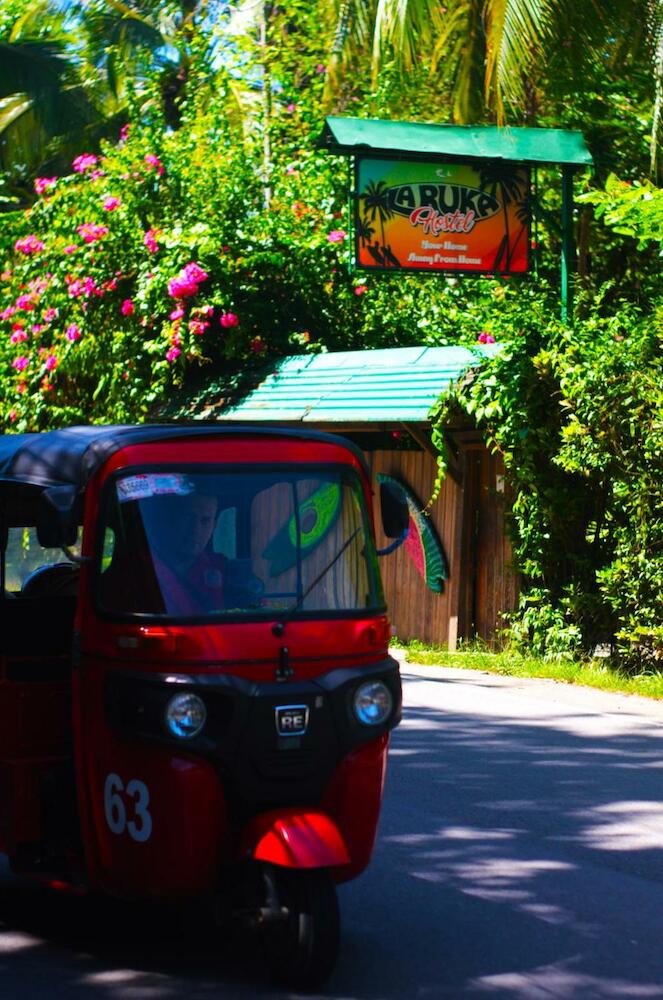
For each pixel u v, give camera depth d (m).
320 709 6.33
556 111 21.16
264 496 6.66
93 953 6.71
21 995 6.09
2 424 23.66
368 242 18.36
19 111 35.12
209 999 6.02
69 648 7.55
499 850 8.45
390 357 18.34
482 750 11.28
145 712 6.13
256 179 22.22
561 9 19.05
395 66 23.23
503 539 16.70
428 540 17.34
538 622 15.84
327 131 18.25
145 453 6.59
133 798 6.24
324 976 6.04
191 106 25.86
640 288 20.83
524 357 15.62
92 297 21.33
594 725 12.33
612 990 6.13
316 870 6.07
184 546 6.45
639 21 19.66
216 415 19.94
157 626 6.22
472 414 16.41
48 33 36.12
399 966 6.43
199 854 6.13
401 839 8.70
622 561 14.79
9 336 23.22
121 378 21.58
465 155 18.34
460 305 21.48
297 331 21.34
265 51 25.55
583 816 9.25
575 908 7.33
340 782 6.41
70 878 6.74
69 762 7.03
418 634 17.59
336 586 6.65
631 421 14.55
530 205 19.00
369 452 18.52
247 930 7.05
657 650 14.73
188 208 21.66
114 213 21.28
